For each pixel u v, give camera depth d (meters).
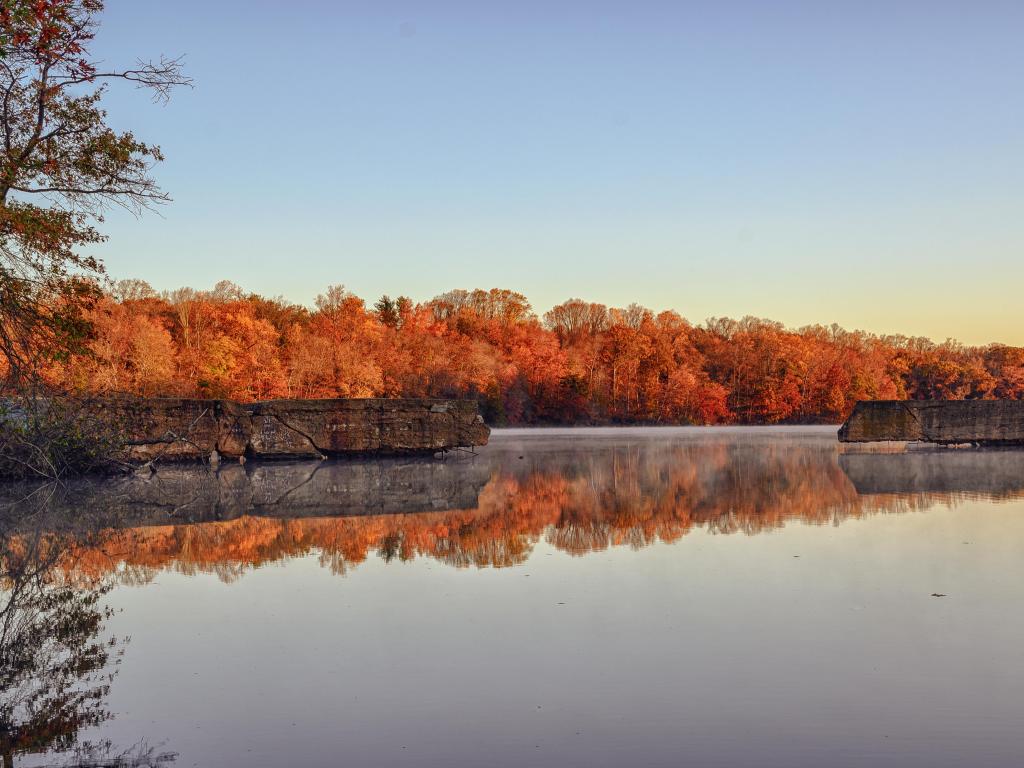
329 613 10.16
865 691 7.33
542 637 9.00
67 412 27.72
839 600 10.40
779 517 17.55
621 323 119.00
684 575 11.91
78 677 8.05
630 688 7.48
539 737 6.48
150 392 59.62
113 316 62.94
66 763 6.16
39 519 18.94
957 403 45.41
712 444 52.19
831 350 118.12
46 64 16.25
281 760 6.14
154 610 10.50
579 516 18.08
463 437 40.03
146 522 18.22
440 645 8.79
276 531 16.59
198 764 6.11
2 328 16.67
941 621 9.43
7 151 16.56
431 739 6.48
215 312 78.00
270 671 8.11
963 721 6.67
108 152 17.06
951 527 15.93
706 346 121.00
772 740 6.37
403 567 12.77
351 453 38.75
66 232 16.69
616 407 104.25
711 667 7.98
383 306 109.94
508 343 109.44
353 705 7.20
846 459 36.06
